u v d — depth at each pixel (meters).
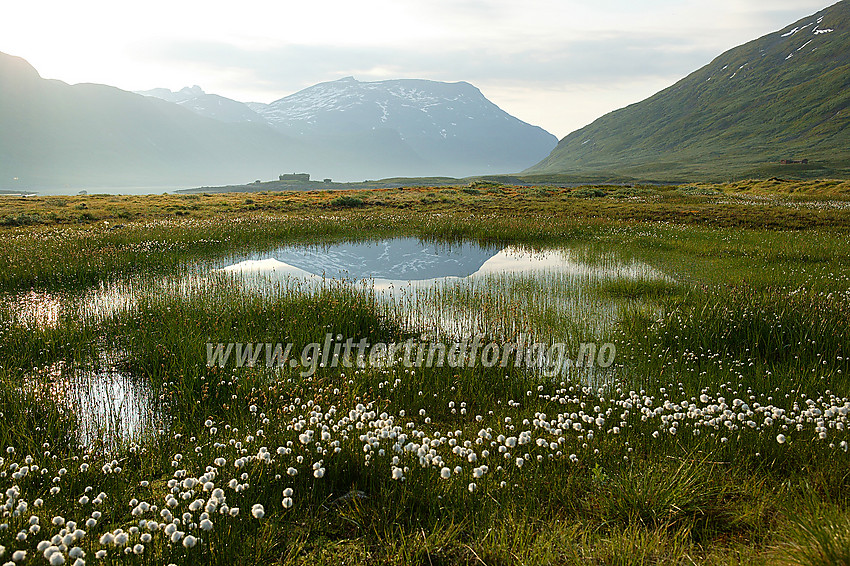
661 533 5.13
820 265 19.95
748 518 5.31
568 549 4.85
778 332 11.72
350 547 5.11
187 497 5.18
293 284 18.34
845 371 10.03
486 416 8.46
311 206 44.66
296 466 6.27
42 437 7.74
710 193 66.62
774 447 6.70
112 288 17.48
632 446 7.08
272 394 8.93
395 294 17.31
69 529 4.38
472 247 27.27
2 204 44.16
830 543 4.30
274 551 5.05
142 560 4.73
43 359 11.12
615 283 17.72
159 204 45.03
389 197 52.88
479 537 5.10
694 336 11.91
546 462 6.55
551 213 39.66
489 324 13.34
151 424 8.45
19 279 17.75
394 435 6.19
